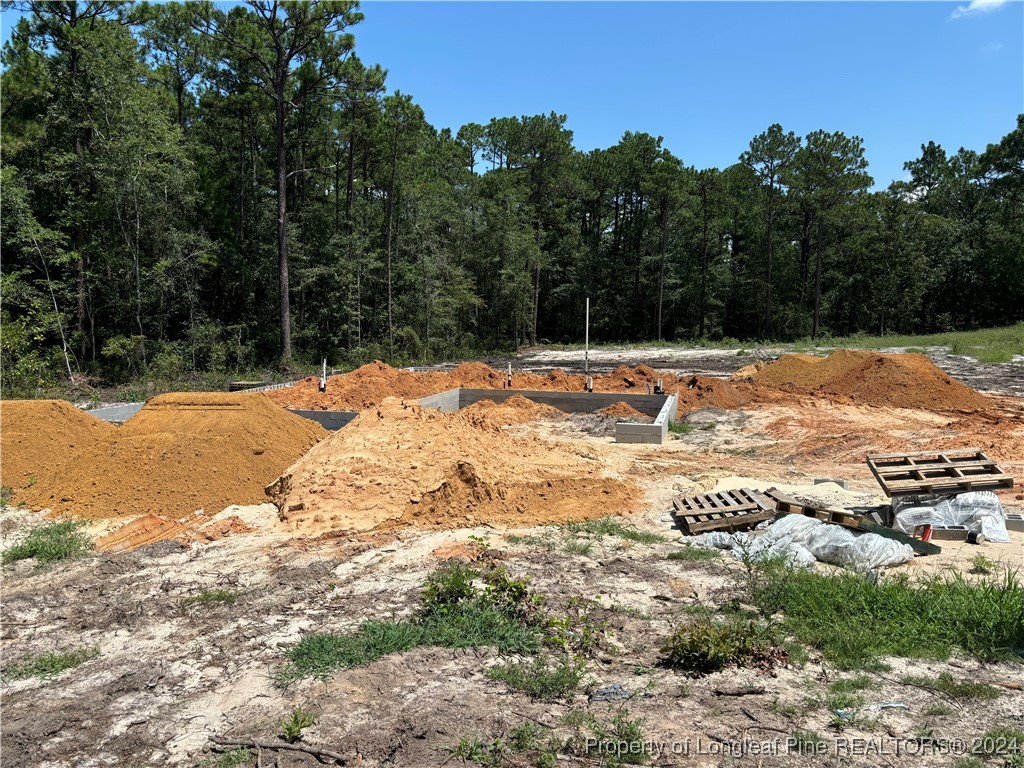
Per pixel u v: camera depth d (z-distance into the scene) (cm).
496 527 791
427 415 1056
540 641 497
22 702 436
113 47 2438
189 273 2812
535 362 3569
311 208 3469
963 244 5466
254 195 3322
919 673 453
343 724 395
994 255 5322
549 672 452
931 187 6266
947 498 740
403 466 895
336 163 3588
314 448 974
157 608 580
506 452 1083
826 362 2078
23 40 2478
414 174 3853
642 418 1570
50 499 895
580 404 1725
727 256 5450
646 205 5466
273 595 601
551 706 412
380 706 414
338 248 3388
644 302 5662
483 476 903
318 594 601
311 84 3070
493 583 563
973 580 605
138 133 2455
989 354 2641
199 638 522
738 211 5550
